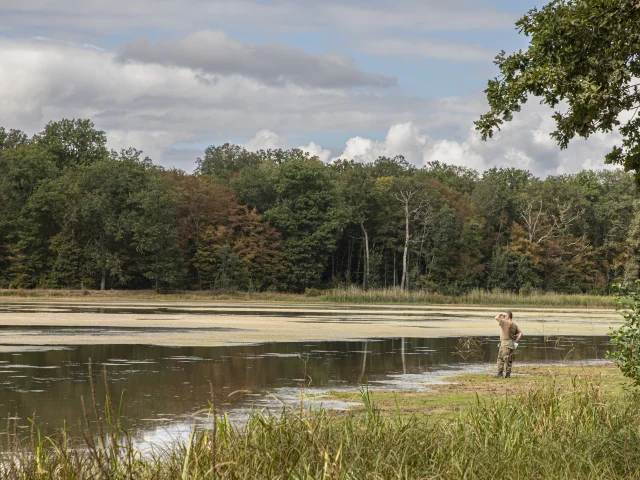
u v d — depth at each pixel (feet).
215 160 483.92
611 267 365.40
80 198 293.64
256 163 488.85
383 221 352.08
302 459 22.12
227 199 330.54
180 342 88.99
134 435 35.99
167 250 293.02
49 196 291.79
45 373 59.06
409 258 355.56
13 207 300.61
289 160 346.33
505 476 23.36
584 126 33.83
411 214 350.23
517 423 28.86
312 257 333.01
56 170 313.53
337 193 341.21
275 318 147.95
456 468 23.25
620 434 27.53
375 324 133.39
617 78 32.01
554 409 31.89
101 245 291.38
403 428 26.81
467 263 336.90
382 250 355.77
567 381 57.98
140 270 298.35
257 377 58.65
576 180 435.12
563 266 354.33
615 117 33.68
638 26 31.81
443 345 92.58
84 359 69.46
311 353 79.10
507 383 57.67
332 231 335.88
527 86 34.12
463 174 478.18
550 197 375.86
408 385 56.39
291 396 49.26
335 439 25.63
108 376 57.98
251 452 22.75
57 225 306.55
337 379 59.11
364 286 331.16
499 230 375.66
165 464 23.00
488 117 35.96
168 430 37.35
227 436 24.54
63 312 156.25
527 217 371.35
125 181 299.79
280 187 333.42
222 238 317.22
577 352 87.86
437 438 26.78
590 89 32.55
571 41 32.78
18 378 56.08
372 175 389.60
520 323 148.97
